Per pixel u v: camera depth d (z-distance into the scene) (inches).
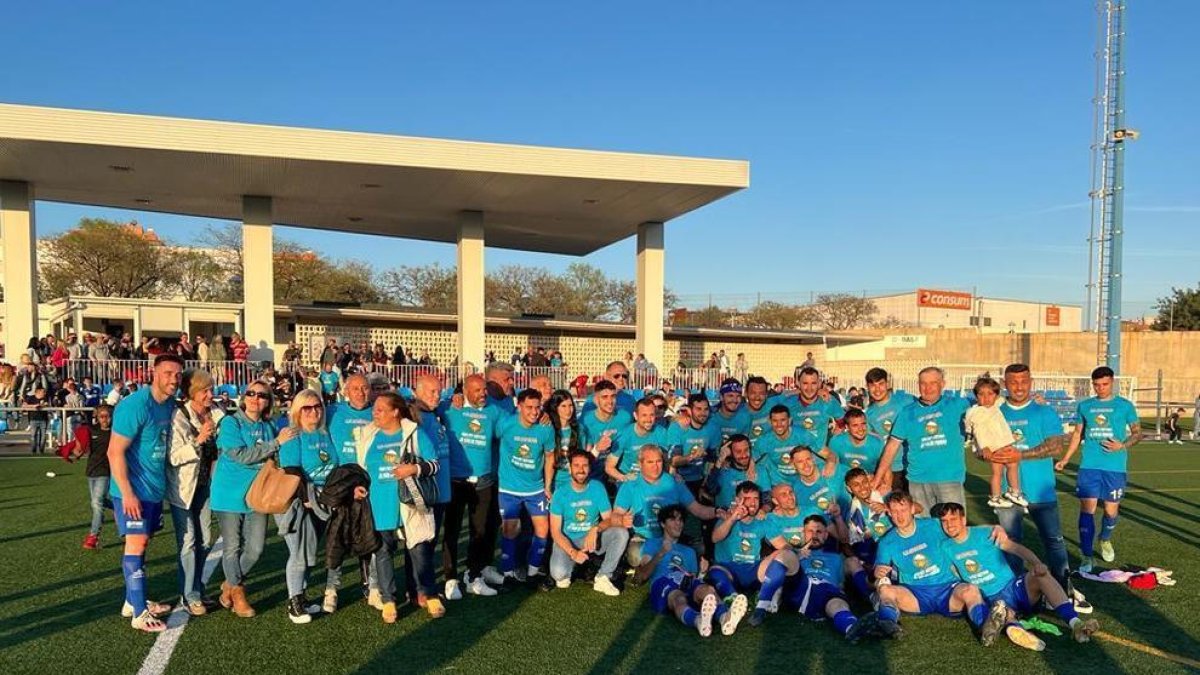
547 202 872.3
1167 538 341.7
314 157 683.4
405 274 1971.0
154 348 696.4
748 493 243.6
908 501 226.8
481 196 842.8
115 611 228.7
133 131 639.8
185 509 221.0
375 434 222.7
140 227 1796.3
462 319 916.0
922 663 193.2
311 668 186.7
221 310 1015.6
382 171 729.0
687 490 264.1
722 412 323.6
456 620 223.3
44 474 492.4
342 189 805.2
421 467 219.6
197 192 822.5
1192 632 216.1
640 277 998.4
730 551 248.2
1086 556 277.7
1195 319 1852.9
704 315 2230.6
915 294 2511.1
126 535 211.0
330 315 1018.7
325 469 225.0
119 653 195.3
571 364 1162.0
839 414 305.4
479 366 916.0
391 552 222.7
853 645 205.6
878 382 288.7
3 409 589.3
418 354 1066.1
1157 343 1381.6
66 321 1069.8
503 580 255.9
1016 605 217.3
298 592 219.3
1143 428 1004.6
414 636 209.5
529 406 251.9
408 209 915.4
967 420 254.7
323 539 327.3
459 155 721.6
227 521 219.8
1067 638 209.9
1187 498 452.4
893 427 262.7
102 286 1601.9
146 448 212.5
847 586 253.8
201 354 726.5
